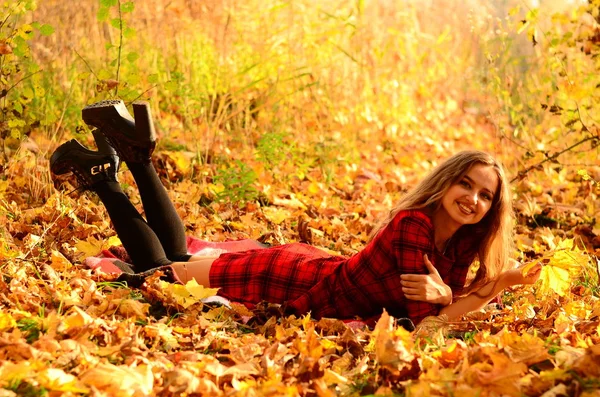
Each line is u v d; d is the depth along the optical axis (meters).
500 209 3.62
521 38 9.58
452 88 10.37
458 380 2.59
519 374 2.60
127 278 3.68
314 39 7.75
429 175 3.61
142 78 6.71
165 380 2.55
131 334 2.94
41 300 3.23
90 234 4.45
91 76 6.59
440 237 3.64
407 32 9.30
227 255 3.96
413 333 3.31
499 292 3.65
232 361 2.85
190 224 5.05
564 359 2.79
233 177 5.44
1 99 5.48
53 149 5.78
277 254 3.87
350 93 8.05
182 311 3.44
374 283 3.65
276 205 5.74
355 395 2.65
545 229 5.48
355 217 5.75
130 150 3.90
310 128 7.28
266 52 7.64
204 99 6.62
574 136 7.12
